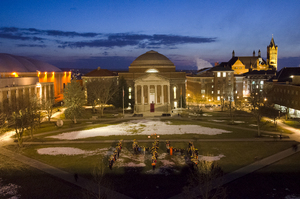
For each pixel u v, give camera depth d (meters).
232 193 31.72
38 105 74.38
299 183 34.25
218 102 131.12
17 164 42.38
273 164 41.09
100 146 52.94
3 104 69.81
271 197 30.73
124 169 39.88
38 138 59.81
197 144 53.12
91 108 112.44
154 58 124.25
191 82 152.88
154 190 32.75
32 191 32.91
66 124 78.00
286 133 61.88
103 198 30.23
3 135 63.28
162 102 104.00
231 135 60.62
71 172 38.84
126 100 111.50
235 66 175.75
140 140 57.12
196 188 32.84
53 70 184.50
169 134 62.53
